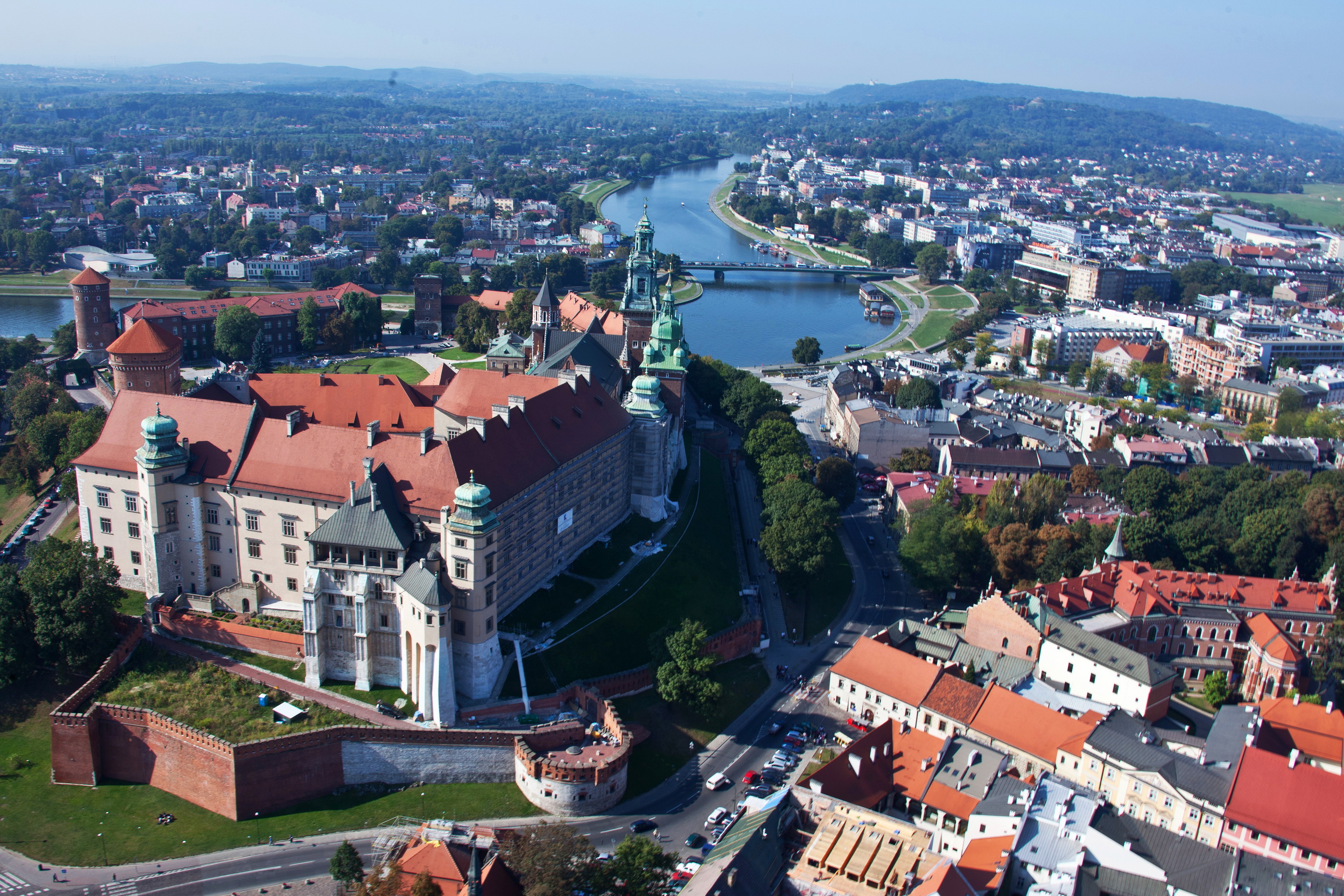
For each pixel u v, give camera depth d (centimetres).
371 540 17450
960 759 17038
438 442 18812
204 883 14475
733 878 13888
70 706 16600
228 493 19188
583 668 19088
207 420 19912
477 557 17188
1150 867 14225
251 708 16888
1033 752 17550
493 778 16988
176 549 19612
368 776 16750
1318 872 14325
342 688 17775
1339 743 17288
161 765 16450
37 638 17300
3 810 15788
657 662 19500
